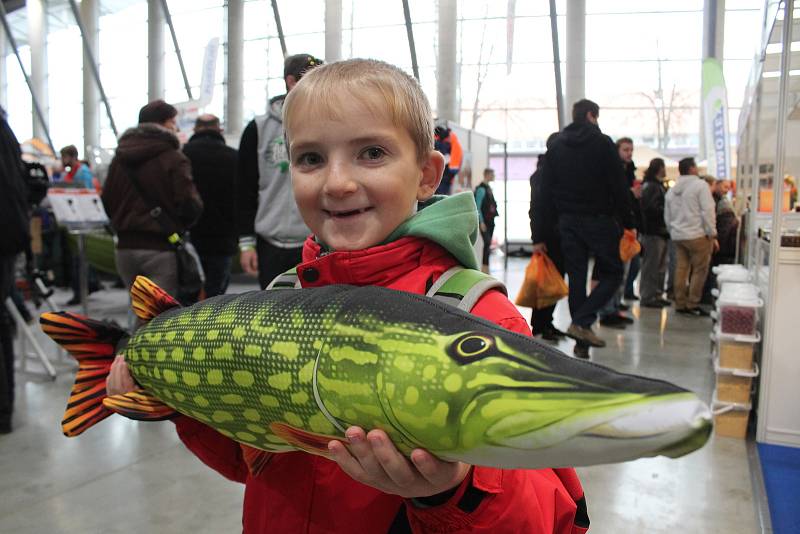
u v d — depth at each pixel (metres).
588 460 0.50
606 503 2.15
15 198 2.71
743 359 2.70
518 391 0.52
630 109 13.48
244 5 13.66
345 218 0.77
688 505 2.13
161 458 2.54
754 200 3.84
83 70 15.60
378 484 0.60
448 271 0.81
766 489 2.20
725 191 6.71
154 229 3.02
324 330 0.63
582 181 3.89
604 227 3.92
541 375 0.52
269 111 2.57
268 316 0.69
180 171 3.03
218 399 0.72
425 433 0.55
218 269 3.92
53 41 16.12
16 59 16.77
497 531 0.66
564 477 0.82
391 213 0.77
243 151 2.67
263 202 2.55
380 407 0.57
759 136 3.94
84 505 2.14
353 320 0.62
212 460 0.94
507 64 5.50
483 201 8.87
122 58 15.12
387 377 0.57
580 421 0.49
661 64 12.89
